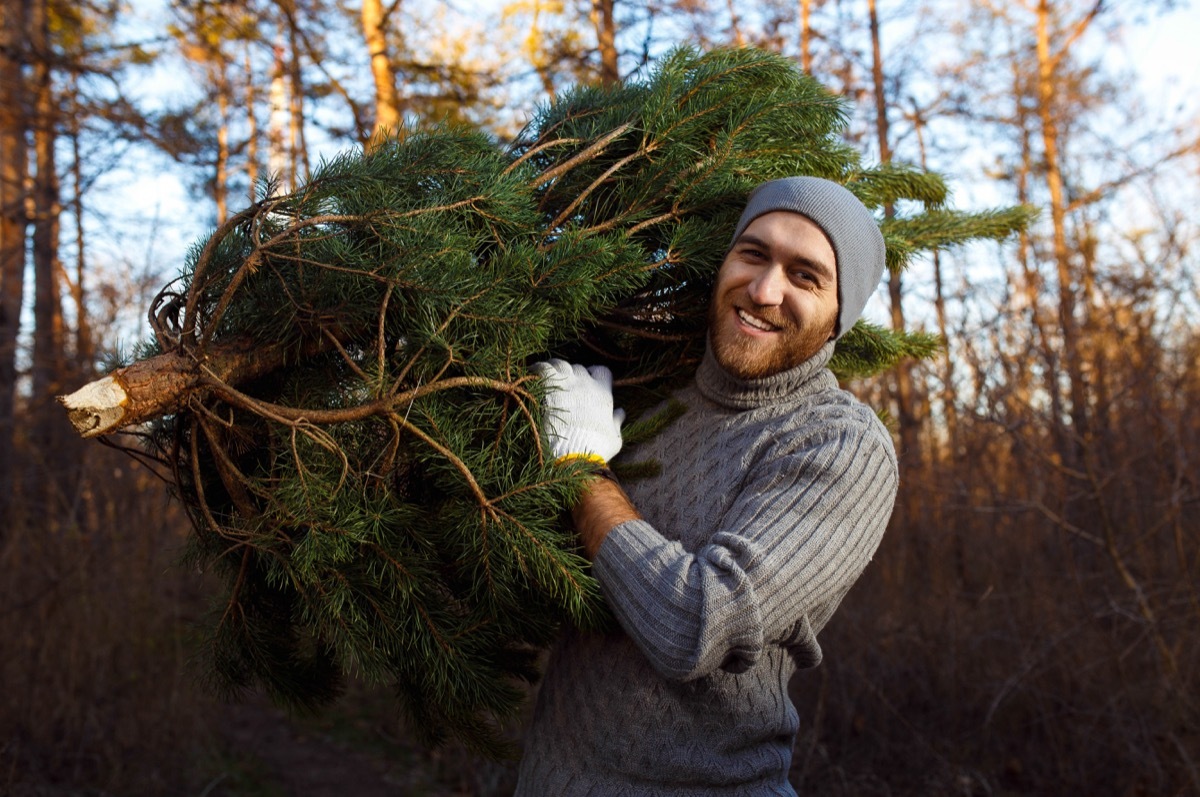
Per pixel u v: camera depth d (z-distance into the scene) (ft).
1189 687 12.35
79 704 13.43
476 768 14.94
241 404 4.14
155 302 4.32
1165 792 11.82
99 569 14.39
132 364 4.07
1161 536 14.01
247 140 23.40
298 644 5.12
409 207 4.45
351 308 4.31
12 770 12.19
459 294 4.28
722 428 4.68
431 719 5.14
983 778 12.67
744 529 4.07
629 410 5.22
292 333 4.39
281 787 14.61
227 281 4.30
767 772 4.47
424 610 4.44
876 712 14.57
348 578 4.35
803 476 4.19
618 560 4.09
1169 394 14.44
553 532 4.38
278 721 17.78
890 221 6.41
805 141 5.46
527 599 4.61
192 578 15.89
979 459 16.14
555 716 4.68
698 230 5.00
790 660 4.66
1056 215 15.66
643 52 17.74
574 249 4.50
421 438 4.34
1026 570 14.80
